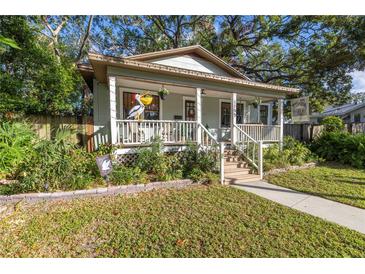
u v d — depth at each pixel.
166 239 3.01
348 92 16.22
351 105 25.09
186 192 5.09
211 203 4.38
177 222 3.51
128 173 5.46
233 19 15.74
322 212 4.02
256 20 14.79
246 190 5.36
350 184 5.89
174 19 16.73
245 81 8.12
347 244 2.91
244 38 16.12
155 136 6.73
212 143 7.31
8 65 8.02
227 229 3.29
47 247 2.82
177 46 17.77
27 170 4.68
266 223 3.51
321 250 2.78
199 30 17.45
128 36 18.03
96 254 2.70
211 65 9.98
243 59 17.33
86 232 3.18
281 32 14.13
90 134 8.09
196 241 2.97
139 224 3.43
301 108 9.70
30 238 3.00
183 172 6.19
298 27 13.50
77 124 7.95
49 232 3.16
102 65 6.09
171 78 7.04
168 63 9.14
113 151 6.12
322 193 5.12
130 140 6.69
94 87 8.20
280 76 16.03
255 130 9.05
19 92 8.07
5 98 7.12
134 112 7.21
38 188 4.59
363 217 3.80
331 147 9.79
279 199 4.71
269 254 2.70
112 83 6.15
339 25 12.55
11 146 4.82
